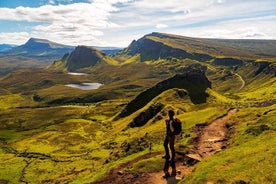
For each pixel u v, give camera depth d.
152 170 33.66
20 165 185.50
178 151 38.81
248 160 29.41
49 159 191.62
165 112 173.25
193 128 58.75
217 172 28.56
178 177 31.20
